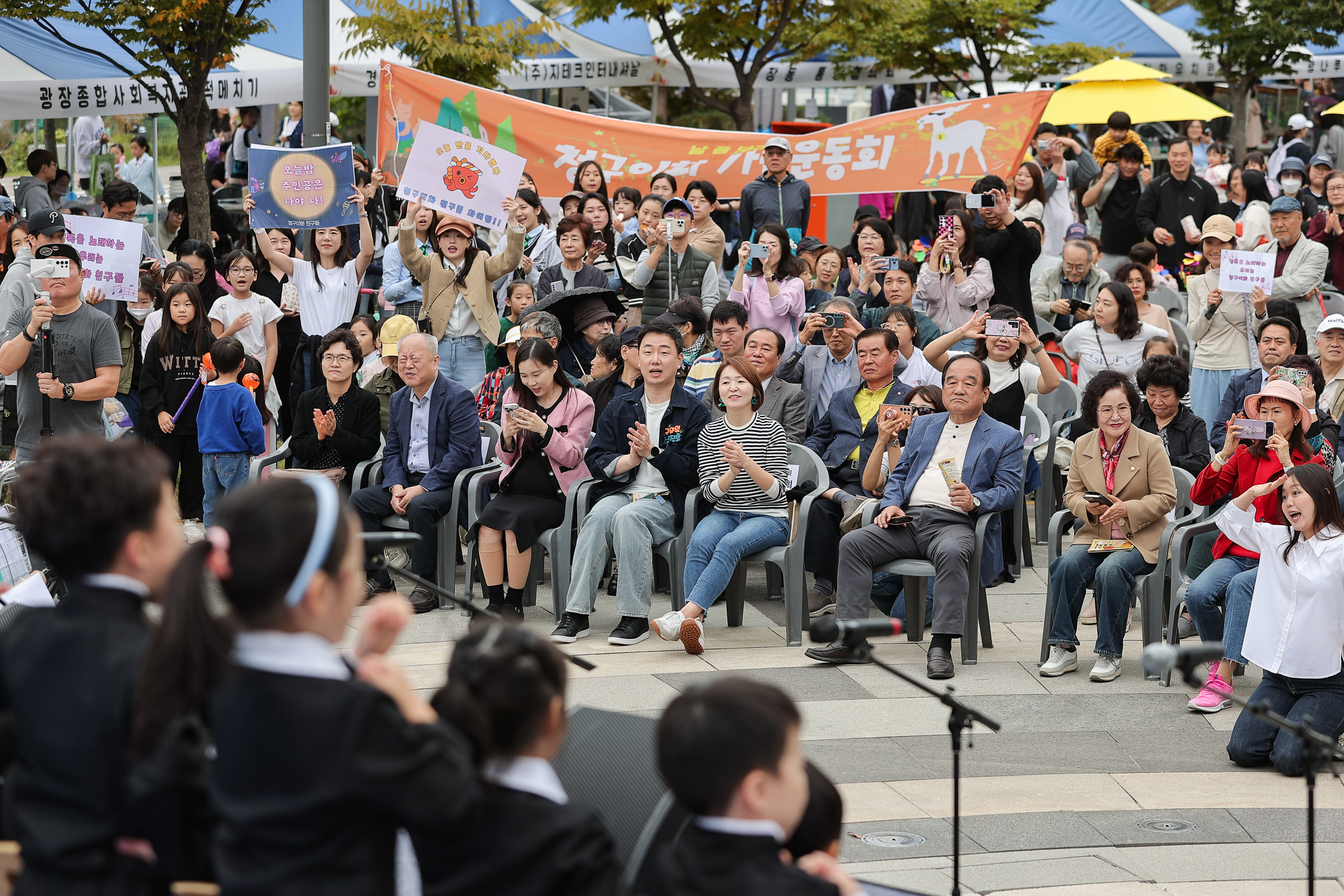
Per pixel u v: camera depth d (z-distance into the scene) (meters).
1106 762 6.58
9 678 2.87
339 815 2.59
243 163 20.45
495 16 19.23
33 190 15.71
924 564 8.18
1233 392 9.55
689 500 8.72
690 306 10.34
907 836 5.65
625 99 26.69
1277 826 5.78
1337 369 9.42
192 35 14.56
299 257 12.26
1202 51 24.30
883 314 10.61
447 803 2.62
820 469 9.09
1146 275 11.90
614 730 3.63
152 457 2.98
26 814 2.83
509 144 13.75
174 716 2.63
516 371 9.19
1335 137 22.19
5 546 5.75
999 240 11.30
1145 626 7.99
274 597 2.61
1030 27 22.20
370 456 9.91
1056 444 10.51
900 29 20.95
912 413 8.80
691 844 2.90
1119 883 5.18
